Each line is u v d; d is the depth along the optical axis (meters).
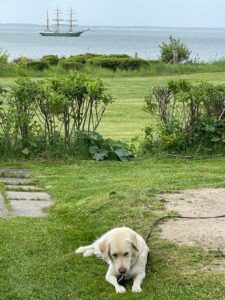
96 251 6.80
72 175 10.60
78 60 36.06
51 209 8.63
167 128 12.32
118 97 23.92
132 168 11.19
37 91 11.55
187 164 11.59
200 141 12.36
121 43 166.25
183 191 9.05
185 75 35.00
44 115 11.80
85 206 8.52
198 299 5.73
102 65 35.34
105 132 15.66
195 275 6.18
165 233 7.22
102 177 10.45
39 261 6.73
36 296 5.91
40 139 11.81
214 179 10.12
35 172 10.76
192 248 6.75
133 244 6.18
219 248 6.74
